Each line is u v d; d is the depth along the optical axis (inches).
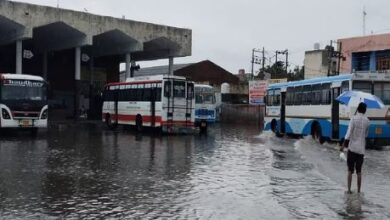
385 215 355.3
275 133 1184.8
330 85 910.4
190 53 1755.7
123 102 1266.0
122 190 434.3
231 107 1999.3
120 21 1573.6
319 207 378.9
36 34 1590.8
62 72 1899.6
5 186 443.8
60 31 1539.1
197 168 579.8
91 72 1884.8
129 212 353.4
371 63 1579.7
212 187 456.8
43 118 1026.7
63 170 544.1
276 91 1184.8
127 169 560.7
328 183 489.7
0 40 1489.9
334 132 892.0
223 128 1568.7
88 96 1913.1
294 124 1071.6
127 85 1254.9
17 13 1353.3
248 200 401.4
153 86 1138.7
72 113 1899.6
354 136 436.8
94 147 809.5
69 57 1910.7
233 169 577.3
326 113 922.1
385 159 711.1
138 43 1625.2
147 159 657.0
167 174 529.0
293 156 721.0
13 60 1808.6
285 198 412.5
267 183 484.1
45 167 564.7
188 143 921.5
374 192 446.9
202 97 1295.5
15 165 577.3
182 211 358.6
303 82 1035.3
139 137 1050.1
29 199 390.6
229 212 357.7
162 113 1105.4
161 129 1125.7
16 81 1000.9
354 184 489.1
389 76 852.6
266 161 658.8
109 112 1334.9
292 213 358.3
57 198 396.8
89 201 387.5
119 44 1706.4
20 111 996.6
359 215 353.7
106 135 1096.2
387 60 1537.9
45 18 1406.3
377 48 1556.3
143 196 409.7
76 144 860.6
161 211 357.7
